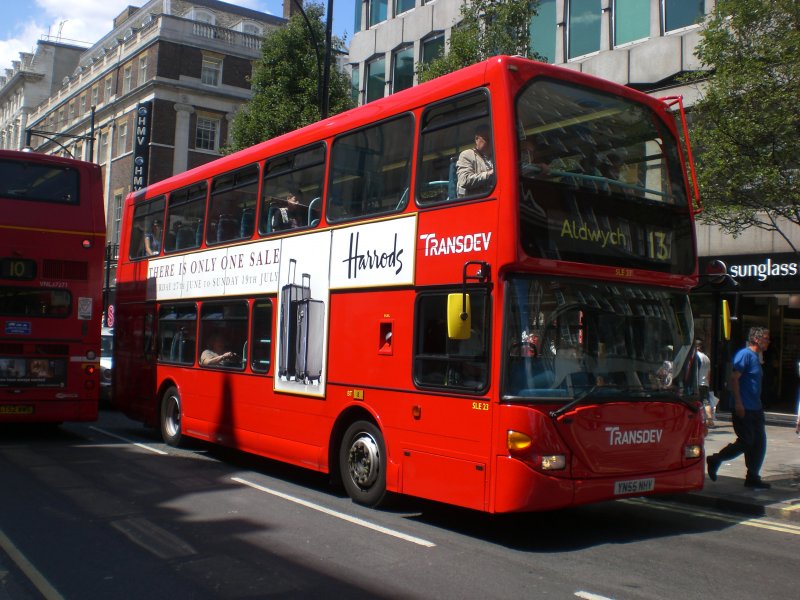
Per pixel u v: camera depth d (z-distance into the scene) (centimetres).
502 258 705
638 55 1947
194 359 1241
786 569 674
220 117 4359
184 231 1316
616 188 783
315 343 952
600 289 759
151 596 570
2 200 1341
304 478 1073
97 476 1034
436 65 1673
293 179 1038
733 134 1080
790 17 1099
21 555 667
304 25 2409
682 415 787
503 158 718
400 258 830
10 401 1315
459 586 601
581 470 709
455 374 749
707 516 903
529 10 1666
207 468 1123
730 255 1825
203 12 5169
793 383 1766
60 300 1369
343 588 591
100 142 4781
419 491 778
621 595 588
